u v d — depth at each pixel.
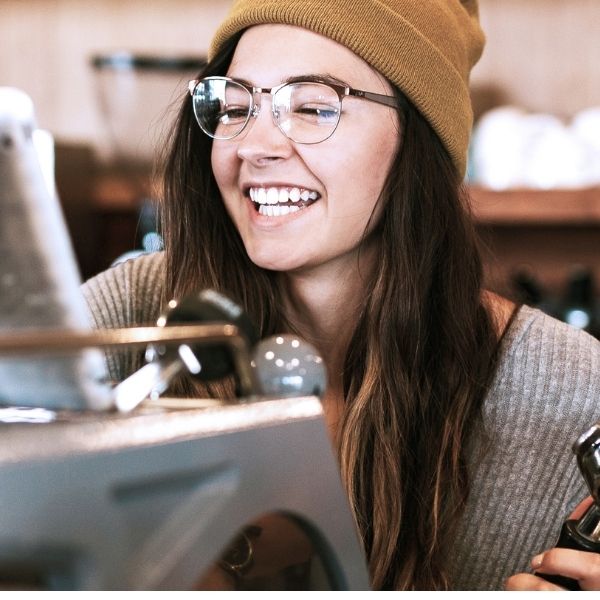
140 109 2.78
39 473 0.51
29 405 0.66
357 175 1.31
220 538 0.60
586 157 2.74
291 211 1.32
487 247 1.74
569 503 1.43
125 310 1.57
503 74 3.00
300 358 0.71
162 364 0.68
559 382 1.43
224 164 1.33
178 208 1.44
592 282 2.71
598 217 2.72
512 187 2.76
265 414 0.64
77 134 3.12
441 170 1.41
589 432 0.95
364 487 1.35
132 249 2.99
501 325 1.49
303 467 0.66
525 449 1.43
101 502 0.53
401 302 1.38
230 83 1.31
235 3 1.38
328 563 0.70
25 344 0.55
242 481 0.61
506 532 1.42
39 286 0.62
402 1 1.34
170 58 2.72
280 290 1.43
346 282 1.41
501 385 1.44
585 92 2.98
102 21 3.12
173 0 3.08
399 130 1.35
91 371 0.64
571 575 1.03
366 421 1.35
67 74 3.13
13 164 0.61
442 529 1.37
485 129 2.79
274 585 0.69
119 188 2.90
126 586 0.54
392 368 1.36
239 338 0.66
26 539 0.51
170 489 0.58
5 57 3.15
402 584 1.31
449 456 1.37
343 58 1.30
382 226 1.39
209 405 0.67
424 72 1.34
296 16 1.28
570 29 2.97
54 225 0.63
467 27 1.52
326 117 1.29
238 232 1.43
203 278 1.42
